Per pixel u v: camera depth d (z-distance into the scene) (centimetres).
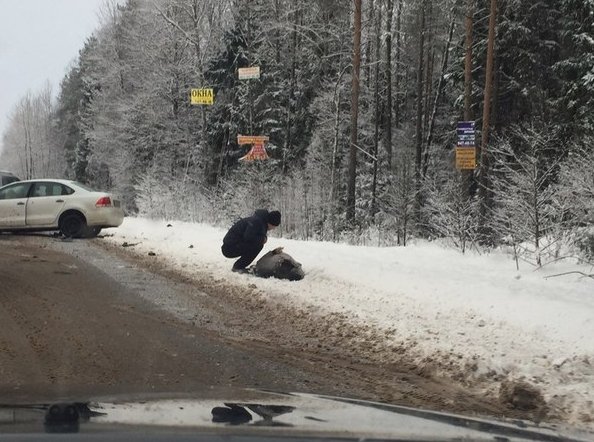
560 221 1157
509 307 759
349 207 2325
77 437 207
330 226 2123
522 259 1126
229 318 779
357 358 626
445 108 3578
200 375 538
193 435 220
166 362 575
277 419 256
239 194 2419
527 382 530
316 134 3170
